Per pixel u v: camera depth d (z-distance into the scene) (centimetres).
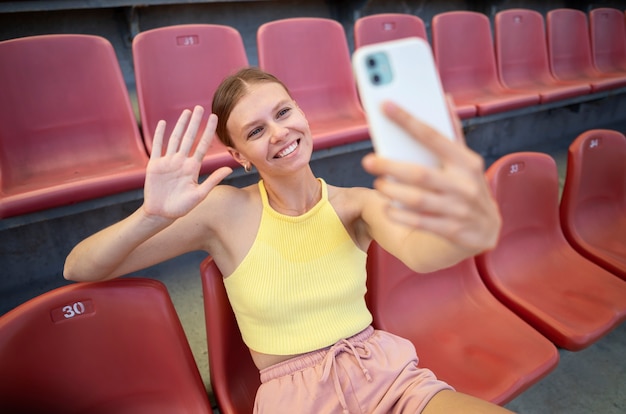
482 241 35
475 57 243
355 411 70
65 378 70
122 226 63
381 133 35
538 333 99
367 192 77
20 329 66
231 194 76
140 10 251
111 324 72
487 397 83
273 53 185
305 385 71
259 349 75
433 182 31
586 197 141
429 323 104
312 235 75
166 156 60
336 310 76
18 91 141
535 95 225
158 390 76
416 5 329
